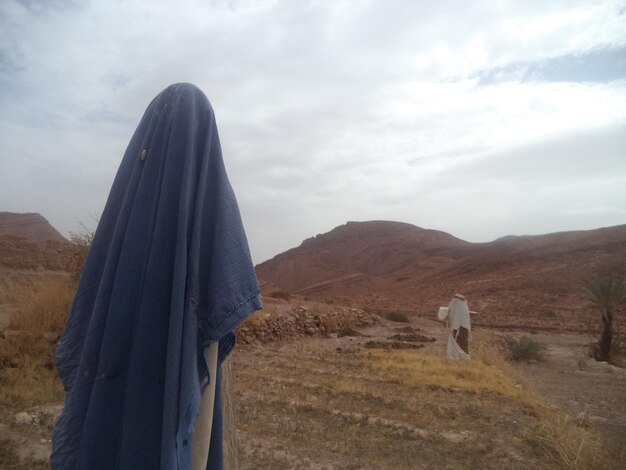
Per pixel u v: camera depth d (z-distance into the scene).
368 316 25.28
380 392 8.61
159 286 1.56
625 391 10.72
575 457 5.40
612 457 5.72
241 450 5.39
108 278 1.63
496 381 10.07
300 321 18.36
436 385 9.30
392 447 5.77
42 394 6.25
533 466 5.34
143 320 1.53
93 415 1.49
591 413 8.59
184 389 1.43
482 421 7.04
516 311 36.97
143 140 1.82
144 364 1.50
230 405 2.33
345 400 7.89
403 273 80.12
